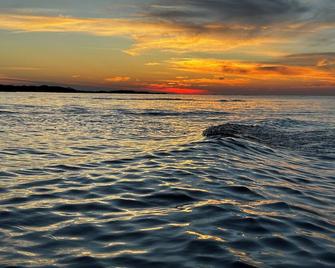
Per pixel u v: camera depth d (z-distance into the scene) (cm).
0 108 4475
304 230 609
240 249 520
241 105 8588
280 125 2825
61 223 631
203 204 740
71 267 462
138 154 1420
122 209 714
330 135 2089
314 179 1067
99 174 1049
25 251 511
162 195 811
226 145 1548
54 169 1127
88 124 2834
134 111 4819
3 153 1415
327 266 473
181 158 1286
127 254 503
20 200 774
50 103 6419
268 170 1139
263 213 692
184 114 4578
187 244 536
